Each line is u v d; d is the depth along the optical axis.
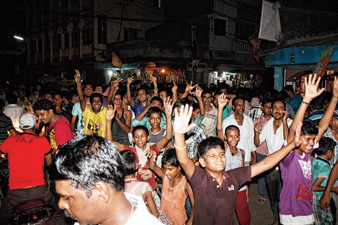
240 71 21.16
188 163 2.45
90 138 1.27
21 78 34.69
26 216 3.26
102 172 1.18
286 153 2.59
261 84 20.50
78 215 1.23
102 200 1.20
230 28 20.97
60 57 27.59
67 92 8.77
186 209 4.05
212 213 2.56
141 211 1.31
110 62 20.12
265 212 5.18
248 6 21.59
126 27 22.70
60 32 27.16
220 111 3.70
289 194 3.30
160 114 4.54
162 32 20.92
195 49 18.39
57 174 1.19
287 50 11.11
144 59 16.33
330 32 9.81
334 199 3.62
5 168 4.67
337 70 10.02
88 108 5.42
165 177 3.48
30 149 3.56
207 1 20.31
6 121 5.12
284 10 11.13
